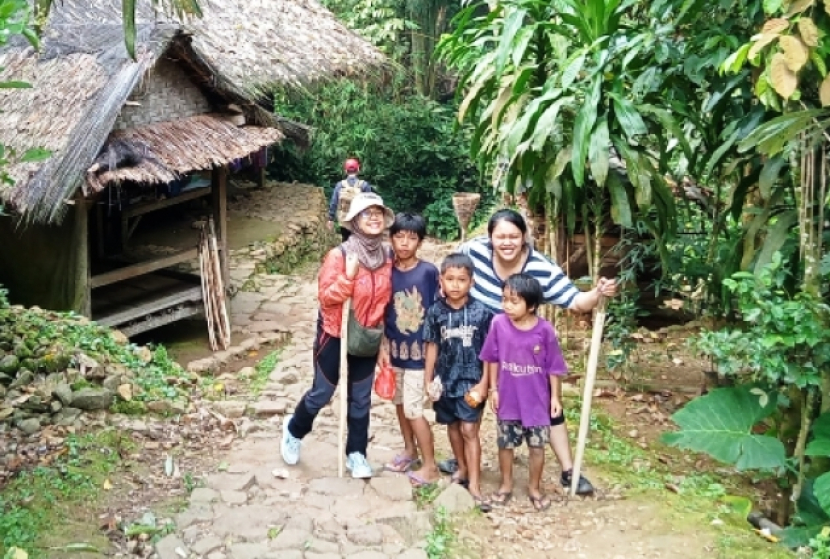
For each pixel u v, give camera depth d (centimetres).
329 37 1241
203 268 773
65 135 671
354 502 400
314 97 1302
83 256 708
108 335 584
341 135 1588
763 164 495
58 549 343
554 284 421
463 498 410
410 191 1631
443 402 420
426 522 386
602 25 517
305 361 684
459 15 602
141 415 488
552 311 656
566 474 436
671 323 795
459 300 412
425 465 432
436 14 1662
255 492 409
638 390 638
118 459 432
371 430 504
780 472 452
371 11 1661
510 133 497
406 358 419
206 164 718
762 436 445
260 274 1004
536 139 482
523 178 551
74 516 373
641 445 542
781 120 398
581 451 428
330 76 1185
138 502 393
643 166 498
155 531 365
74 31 773
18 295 736
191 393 557
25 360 492
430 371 417
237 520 376
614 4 507
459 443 427
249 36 1133
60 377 486
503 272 421
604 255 738
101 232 862
